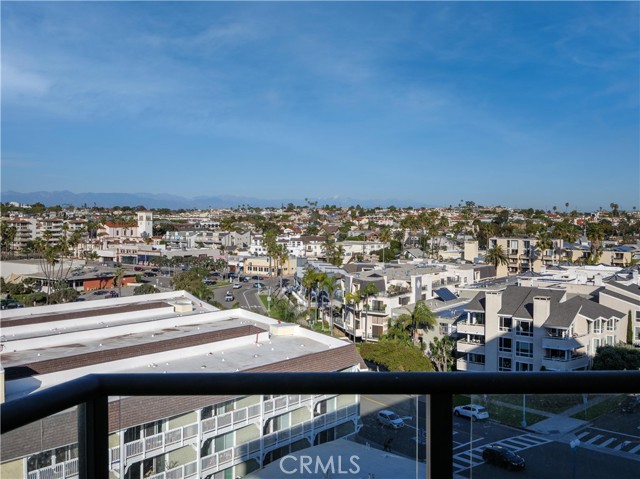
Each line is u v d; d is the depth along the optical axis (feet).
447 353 88.43
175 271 228.63
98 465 4.34
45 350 52.85
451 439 4.75
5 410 3.49
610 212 456.86
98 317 71.31
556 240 202.08
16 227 287.48
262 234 321.32
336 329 128.16
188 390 4.45
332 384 4.60
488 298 82.94
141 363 47.80
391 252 238.07
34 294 165.58
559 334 76.69
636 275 110.93
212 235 316.81
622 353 75.56
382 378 4.67
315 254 275.39
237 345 53.72
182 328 63.62
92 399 4.30
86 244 282.15
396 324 97.71
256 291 186.29
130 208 638.53
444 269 147.02
